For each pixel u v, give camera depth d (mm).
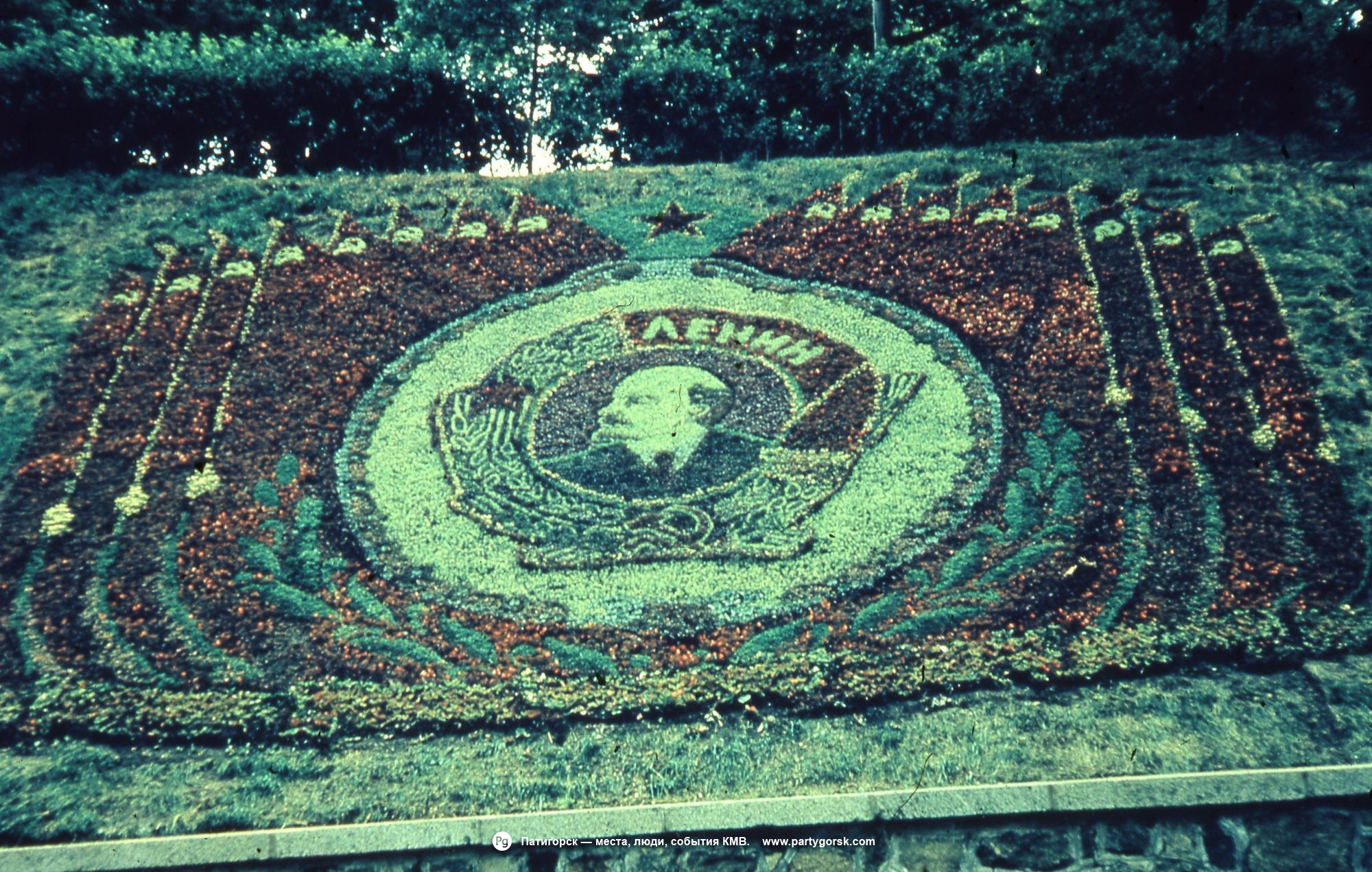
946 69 21406
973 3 24938
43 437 14164
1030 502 12703
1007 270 16016
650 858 9547
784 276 16719
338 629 11773
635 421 14320
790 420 14211
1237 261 15281
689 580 12227
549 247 17531
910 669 10891
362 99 19922
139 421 14422
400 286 16703
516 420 14508
